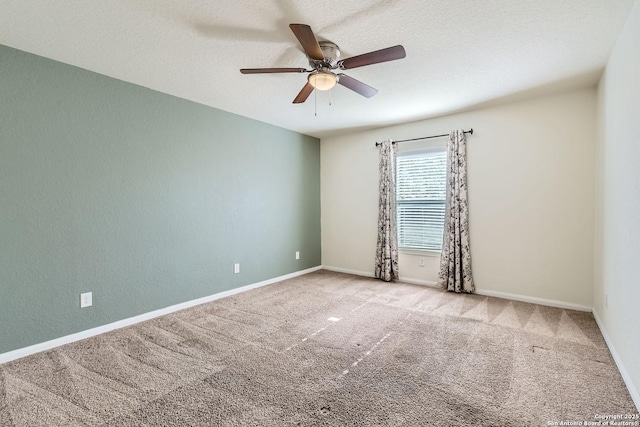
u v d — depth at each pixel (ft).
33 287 7.93
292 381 6.58
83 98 8.73
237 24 6.59
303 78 9.41
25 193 7.77
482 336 8.71
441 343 8.31
